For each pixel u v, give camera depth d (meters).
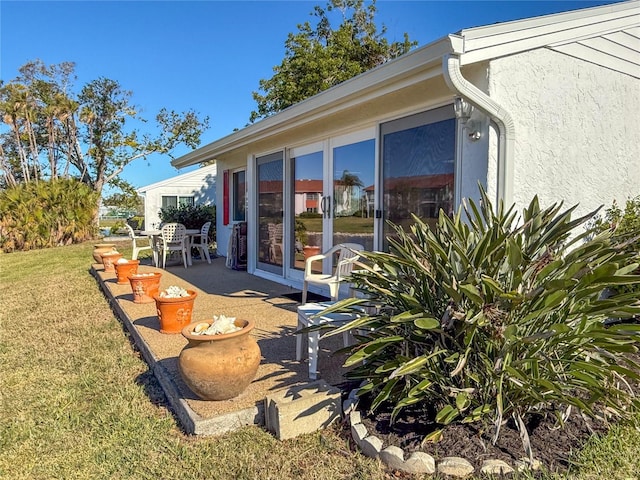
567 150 3.79
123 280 6.50
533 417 2.36
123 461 2.25
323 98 4.15
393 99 4.07
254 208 7.71
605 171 4.17
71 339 4.32
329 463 2.16
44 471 2.20
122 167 23.03
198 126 24.16
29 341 4.32
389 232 4.56
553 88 3.63
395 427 2.34
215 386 2.54
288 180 6.62
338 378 3.00
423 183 4.15
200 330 2.76
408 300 2.29
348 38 16.58
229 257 8.51
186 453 2.27
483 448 2.09
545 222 2.47
